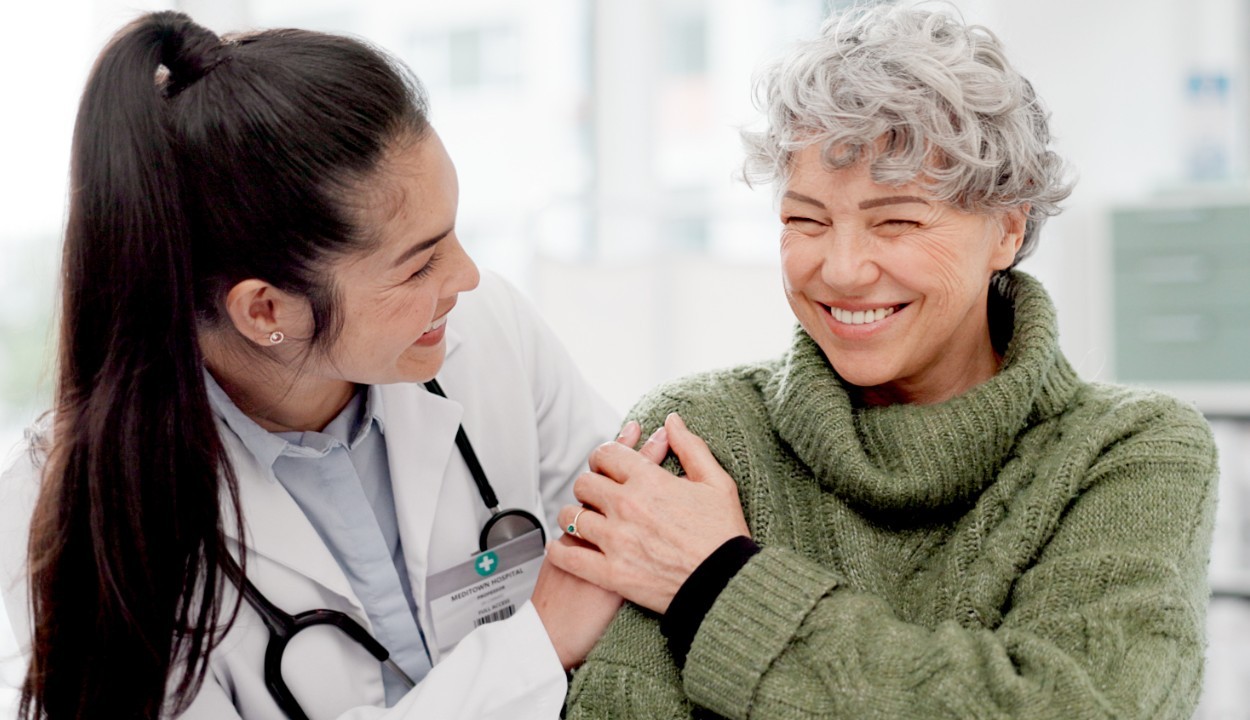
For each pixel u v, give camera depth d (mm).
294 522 1256
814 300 1130
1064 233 2891
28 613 1142
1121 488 1038
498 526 1377
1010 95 1053
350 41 1107
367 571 1312
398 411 1340
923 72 1019
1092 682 934
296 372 1171
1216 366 2664
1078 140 2965
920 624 1080
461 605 1353
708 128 3617
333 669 1262
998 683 940
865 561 1124
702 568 1076
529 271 2664
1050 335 1122
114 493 1071
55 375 1110
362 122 1056
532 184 3508
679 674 1106
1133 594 964
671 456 1223
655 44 3449
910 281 1062
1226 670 2416
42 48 2379
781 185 1098
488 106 3504
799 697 990
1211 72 3006
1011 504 1091
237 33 1131
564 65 3492
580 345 2631
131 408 1063
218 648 1217
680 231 3510
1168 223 2682
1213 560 2459
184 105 1052
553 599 1212
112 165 1038
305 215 1050
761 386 1281
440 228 1109
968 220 1071
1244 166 3008
